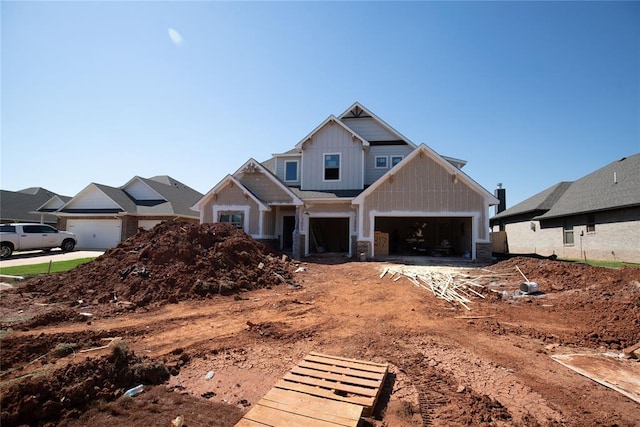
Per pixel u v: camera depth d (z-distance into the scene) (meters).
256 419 3.60
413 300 9.32
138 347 5.89
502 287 10.55
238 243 13.11
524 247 26.77
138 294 9.38
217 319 7.63
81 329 6.80
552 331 6.77
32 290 9.97
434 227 23.14
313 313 8.13
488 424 3.67
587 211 18.56
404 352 5.73
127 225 26.00
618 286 8.91
